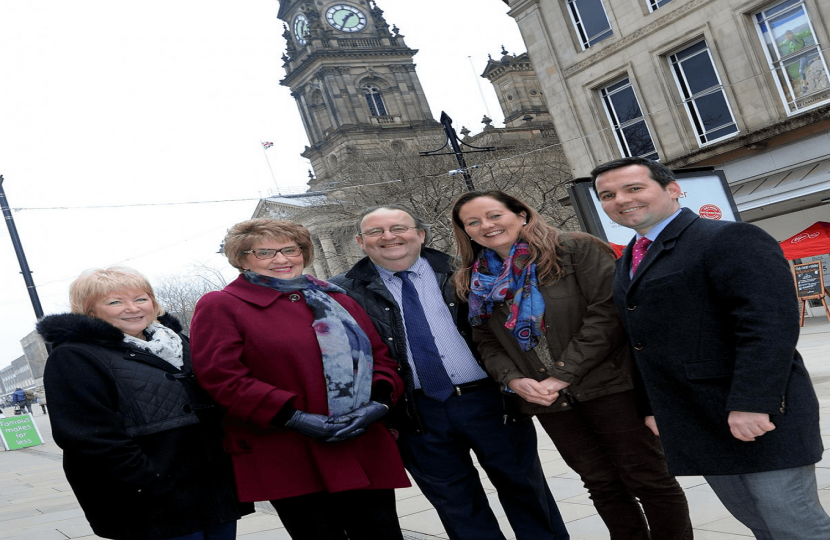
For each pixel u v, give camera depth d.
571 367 3.42
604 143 21.70
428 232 4.29
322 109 65.94
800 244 17.12
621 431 3.53
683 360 2.85
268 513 6.55
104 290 3.46
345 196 36.03
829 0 17.17
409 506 6.14
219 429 3.61
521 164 31.31
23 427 20.50
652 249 2.97
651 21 20.03
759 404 2.55
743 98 18.81
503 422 4.02
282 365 3.47
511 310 3.60
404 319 4.04
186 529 3.33
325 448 3.45
